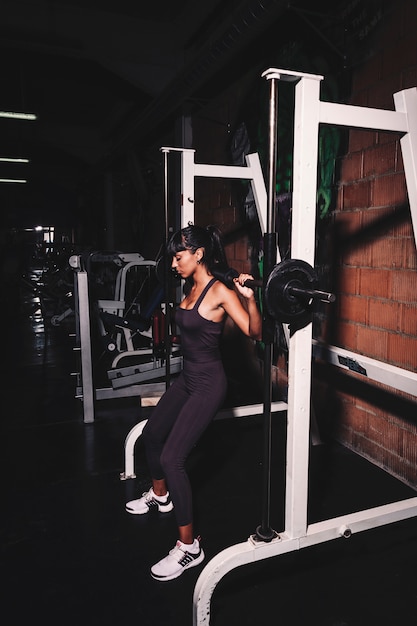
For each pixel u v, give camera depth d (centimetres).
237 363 402
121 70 512
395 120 142
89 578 159
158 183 619
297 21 288
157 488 196
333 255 264
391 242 222
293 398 133
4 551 174
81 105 775
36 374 427
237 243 384
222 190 405
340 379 266
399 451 226
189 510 157
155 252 649
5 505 206
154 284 483
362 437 252
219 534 183
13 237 1288
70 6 484
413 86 206
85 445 270
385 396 233
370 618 143
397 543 179
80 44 493
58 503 207
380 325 233
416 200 151
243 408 248
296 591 153
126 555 172
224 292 152
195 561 162
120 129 839
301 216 129
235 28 269
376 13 224
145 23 512
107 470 239
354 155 243
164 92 411
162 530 187
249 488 219
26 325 676
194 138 465
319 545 178
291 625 140
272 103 118
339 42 250
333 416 274
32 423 305
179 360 365
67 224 1706
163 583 157
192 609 143
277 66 316
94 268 594
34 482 227
